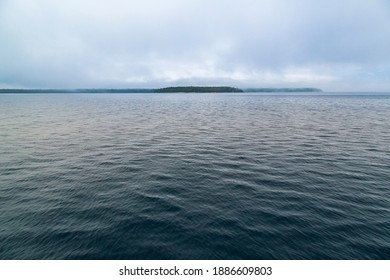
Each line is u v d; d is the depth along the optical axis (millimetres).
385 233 8984
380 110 62875
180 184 13492
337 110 63188
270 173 15141
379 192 12305
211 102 107562
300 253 8078
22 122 37812
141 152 20172
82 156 18891
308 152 19984
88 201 11477
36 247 8289
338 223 9602
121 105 86062
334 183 13477
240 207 10914
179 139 25562
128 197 11914
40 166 16422
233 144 23156
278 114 52656
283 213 10383
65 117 45781
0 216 10086
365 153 19562
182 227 9414
